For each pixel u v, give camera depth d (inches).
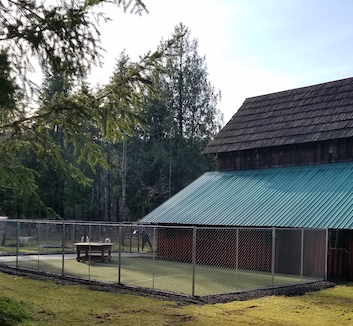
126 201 1897.1
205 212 869.2
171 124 1882.4
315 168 903.1
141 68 346.0
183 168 1891.0
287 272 713.6
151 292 508.7
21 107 319.0
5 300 393.7
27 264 759.1
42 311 404.2
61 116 328.8
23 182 331.6
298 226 703.1
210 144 1133.1
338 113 956.0
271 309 439.5
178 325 366.3
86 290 524.1
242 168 1063.0
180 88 1927.9
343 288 590.9
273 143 1003.9
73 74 307.1
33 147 339.9
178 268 746.8
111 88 342.3
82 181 360.5
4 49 290.0
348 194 741.9
